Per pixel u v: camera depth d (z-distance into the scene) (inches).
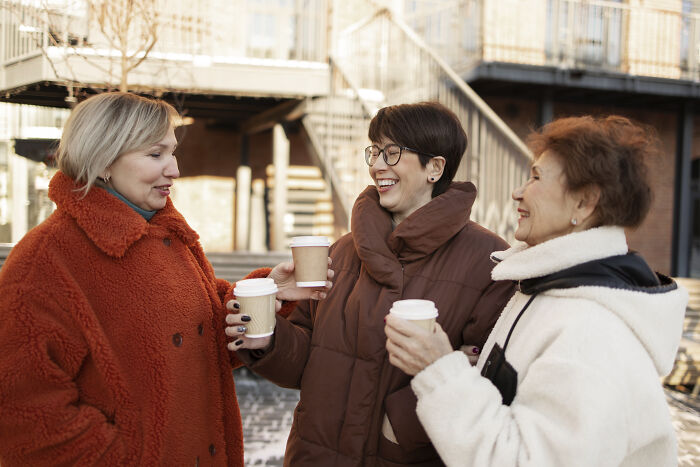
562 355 37.9
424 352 43.2
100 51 210.1
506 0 323.6
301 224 351.3
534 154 46.0
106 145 50.8
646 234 367.9
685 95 329.4
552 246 42.1
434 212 56.2
